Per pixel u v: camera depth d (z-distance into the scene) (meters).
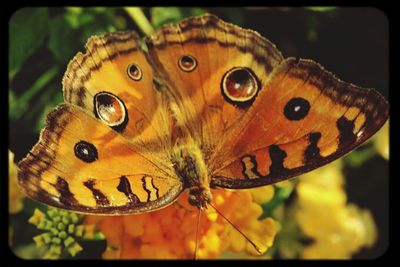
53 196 0.20
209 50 0.22
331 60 0.27
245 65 0.21
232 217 0.22
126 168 0.21
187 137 0.21
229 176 0.21
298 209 0.27
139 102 0.21
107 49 0.21
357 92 0.21
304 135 0.21
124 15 0.25
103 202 0.20
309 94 0.21
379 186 0.28
